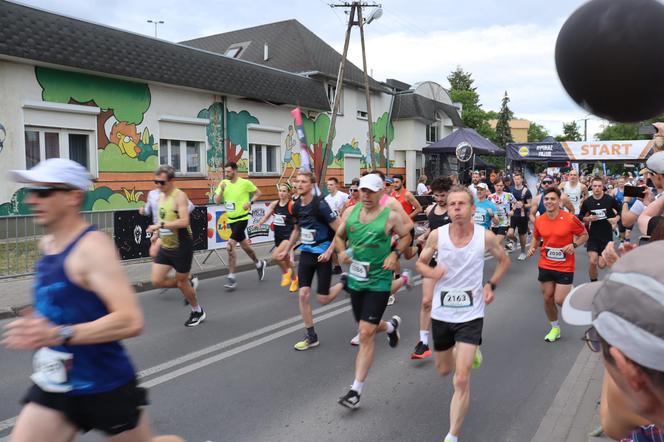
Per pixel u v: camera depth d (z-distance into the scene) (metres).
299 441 3.93
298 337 6.55
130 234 10.66
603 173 35.31
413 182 31.02
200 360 5.70
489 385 4.98
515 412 4.39
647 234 4.50
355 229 4.68
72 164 2.50
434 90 34.25
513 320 7.30
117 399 2.53
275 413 4.41
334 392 4.84
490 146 30.12
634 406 1.17
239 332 6.76
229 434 4.04
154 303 8.41
